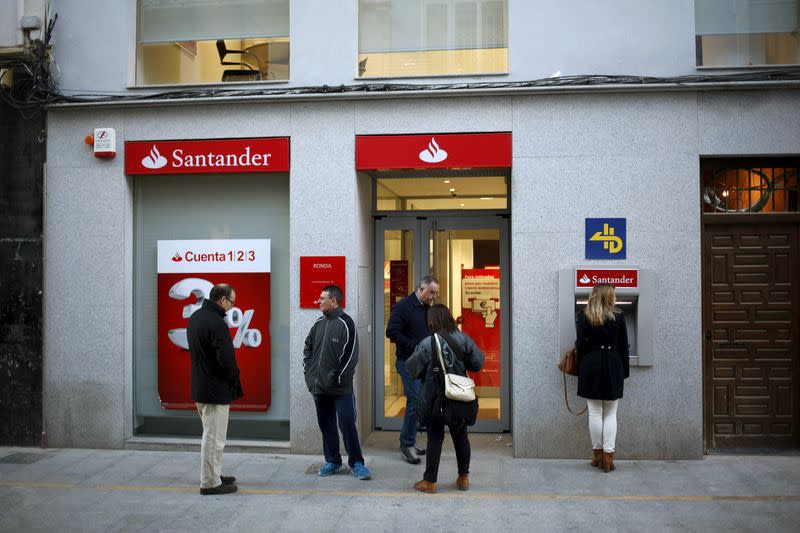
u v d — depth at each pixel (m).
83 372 7.63
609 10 7.05
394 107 7.27
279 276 7.65
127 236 7.70
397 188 8.30
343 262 7.29
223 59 7.75
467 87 7.11
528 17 7.15
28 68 7.58
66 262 7.66
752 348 7.15
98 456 7.31
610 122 7.02
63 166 7.68
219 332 5.84
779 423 7.14
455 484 6.24
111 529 5.23
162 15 7.85
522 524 5.27
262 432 7.64
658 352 6.92
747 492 5.96
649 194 6.97
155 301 7.84
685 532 5.09
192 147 7.51
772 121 6.87
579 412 7.00
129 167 7.61
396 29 7.50
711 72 6.95
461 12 7.43
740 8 7.09
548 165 7.07
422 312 7.05
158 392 7.76
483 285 8.20
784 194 7.16
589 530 5.14
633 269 6.89
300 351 7.33
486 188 8.17
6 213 7.72
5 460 7.16
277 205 7.69
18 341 7.69
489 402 8.18
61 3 7.73
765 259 7.15
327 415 6.50
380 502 5.78
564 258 7.04
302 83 7.44
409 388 6.96
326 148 7.34
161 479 6.49
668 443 6.92
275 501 5.82
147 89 7.61
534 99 7.10
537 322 7.05
